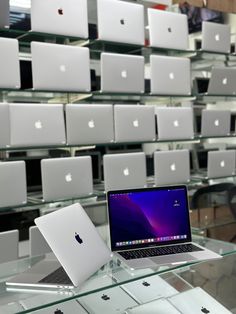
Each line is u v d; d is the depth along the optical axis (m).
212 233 3.10
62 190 2.21
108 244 1.51
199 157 3.06
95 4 2.46
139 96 2.64
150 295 1.70
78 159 2.25
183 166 2.68
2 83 2.04
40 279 1.24
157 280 1.78
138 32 2.49
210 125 2.88
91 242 1.35
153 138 2.55
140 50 2.68
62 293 1.18
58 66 2.20
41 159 2.30
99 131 2.34
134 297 1.66
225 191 3.06
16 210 2.17
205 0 3.14
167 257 1.41
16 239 1.96
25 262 1.45
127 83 2.45
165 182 2.60
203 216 3.07
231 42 3.13
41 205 2.19
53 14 2.20
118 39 2.42
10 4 2.17
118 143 2.44
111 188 2.36
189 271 1.87
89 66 2.32
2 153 2.29
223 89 2.92
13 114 2.05
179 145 2.95
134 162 2.43
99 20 2.35
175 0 3.04
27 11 2.23
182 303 1.68
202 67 3.19
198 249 1.49
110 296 1.63
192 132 2.75
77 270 1.23
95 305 1.56
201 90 2.95
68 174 2.22
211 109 2.96
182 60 2.66
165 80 2.60
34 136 2.13
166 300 1.67
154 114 2.55
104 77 2.37
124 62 2.42
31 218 2.19
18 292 1.20
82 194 2.28
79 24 2.29
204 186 2.96
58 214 1.31
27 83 2.23
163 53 2.81
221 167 2.94
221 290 1.95
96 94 2.43
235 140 3.23
